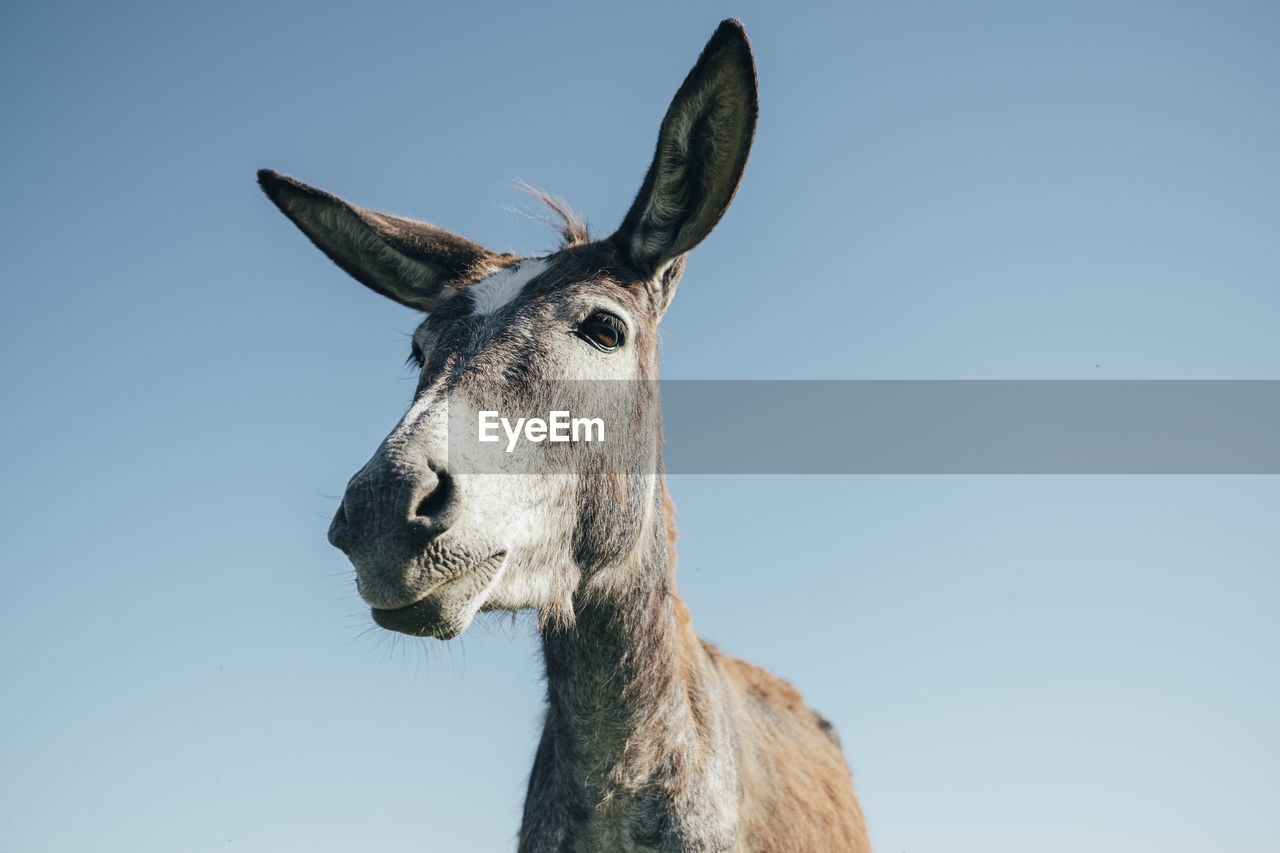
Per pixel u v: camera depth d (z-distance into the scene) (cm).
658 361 174
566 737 166
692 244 166
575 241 185
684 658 174
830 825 192
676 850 163
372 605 135
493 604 147
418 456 137
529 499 147
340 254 182
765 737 194
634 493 162
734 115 160
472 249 180
